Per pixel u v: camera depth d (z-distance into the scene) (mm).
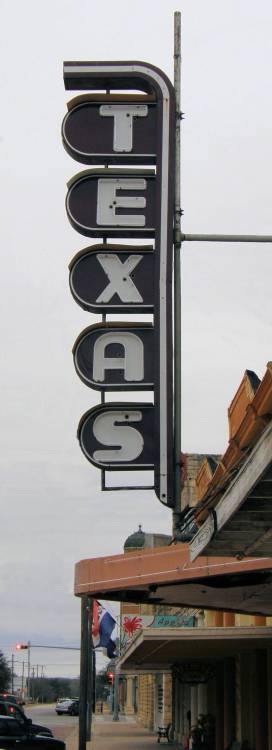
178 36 14336
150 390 13109
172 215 13352
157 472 12391
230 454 10836
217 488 10430
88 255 13578
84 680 23688
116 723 60656
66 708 68375
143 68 14289
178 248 13078
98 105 14234
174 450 12477
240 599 16625
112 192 13828
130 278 13445
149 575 14742
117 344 13250
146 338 13273
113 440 12805
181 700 36969
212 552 9953
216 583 14844
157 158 13680
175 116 13922
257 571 13531
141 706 59031
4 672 127250
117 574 15195
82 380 13094
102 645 39562
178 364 12531
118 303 13328
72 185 13891
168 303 13094
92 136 14125
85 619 24406
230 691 24938
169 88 14055
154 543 55906
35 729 28859
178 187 13547
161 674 45969
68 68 14453
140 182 13852
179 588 15484
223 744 25859
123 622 42469
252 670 22078
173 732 38562
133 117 14180
